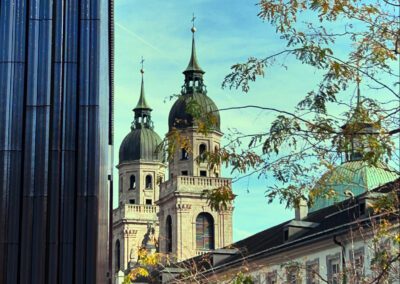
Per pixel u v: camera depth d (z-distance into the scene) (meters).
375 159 22.72
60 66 37.88
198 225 146.12
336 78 22.97
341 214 73.25
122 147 180.62
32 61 37.81
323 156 23.16
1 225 36.56
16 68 37.66
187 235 144.75
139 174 178.00
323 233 68.94
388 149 22.75
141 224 173.25
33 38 37.97
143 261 30.66
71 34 38.16
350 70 22.83
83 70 37.94
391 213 26.23
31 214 36.72
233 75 22.73
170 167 149.75
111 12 60.44
